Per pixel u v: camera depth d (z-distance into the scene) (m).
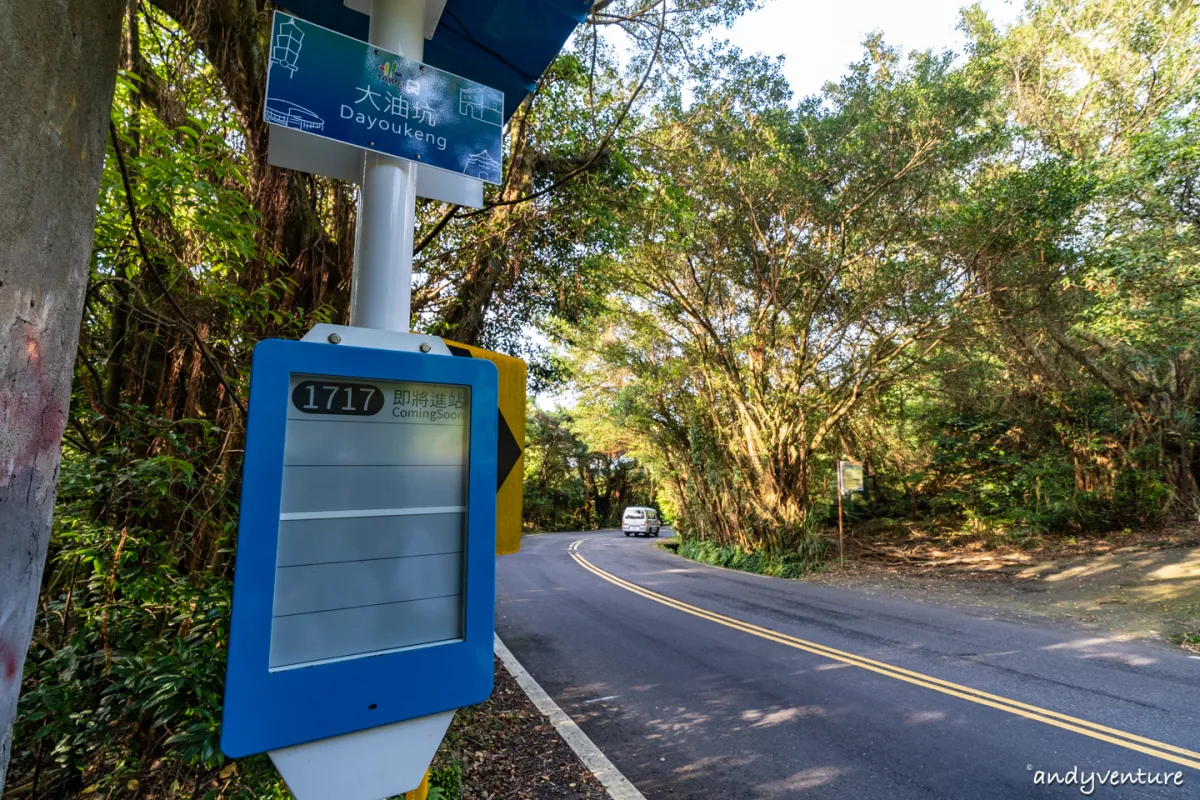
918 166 12.02
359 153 1.55
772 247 13.80
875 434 19.16
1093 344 13.60
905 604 9.82
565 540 27.55
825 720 4.67
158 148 2.35
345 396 1.24
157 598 2.55
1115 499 14.90
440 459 1.35
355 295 1.42
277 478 1.12
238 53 3.27
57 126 0.90
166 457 2.43
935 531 17.70
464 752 4.05
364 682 1.18
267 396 1.13
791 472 15.16
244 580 1.07
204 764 2.15
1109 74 13.38
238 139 3.55
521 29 2.24
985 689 5.36
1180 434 14.45
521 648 7.00
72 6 0.93
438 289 5.52
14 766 2.62
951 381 15.60
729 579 13.15
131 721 2.60
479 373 1.40
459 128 1.55
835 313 14.44
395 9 1.55
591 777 3.72
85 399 2.71
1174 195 9.12
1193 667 6.03
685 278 15.03
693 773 3.83
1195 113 8.50
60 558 2.44
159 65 3.04
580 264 6.57
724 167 11.80
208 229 2.46
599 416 22.61
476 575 1.35
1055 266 11.80
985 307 12.59
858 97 12.35
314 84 1.33
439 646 1.28
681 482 21.39
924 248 12.47
